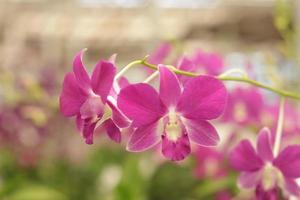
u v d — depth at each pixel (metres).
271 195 0.44
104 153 0.98
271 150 0.44
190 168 0.78
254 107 0.64
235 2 1.83
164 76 0.39
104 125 0.40
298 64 0.62
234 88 0.65
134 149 0.40
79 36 2.15
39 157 0.92
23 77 0.78
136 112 0.39
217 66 0.60
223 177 0.65
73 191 0.89
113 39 2.22
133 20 2.05
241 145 0.45
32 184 0.84
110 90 0.39
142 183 0.76
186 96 0.39
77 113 0.40
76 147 0.99
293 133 0.64
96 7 1.99
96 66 0.38
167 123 0.40
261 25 1.87
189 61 0.42
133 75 1.00
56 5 2.01
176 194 0.79
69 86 0.40
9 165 0.91
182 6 1.82
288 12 0.60
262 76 0.61
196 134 0.40
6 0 1.98
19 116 0.82
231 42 1.79
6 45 2.04
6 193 0.81
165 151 0.40
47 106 0.76
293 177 0.44
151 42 1.53
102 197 0.85
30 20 2.07
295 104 0.81
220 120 0.64
